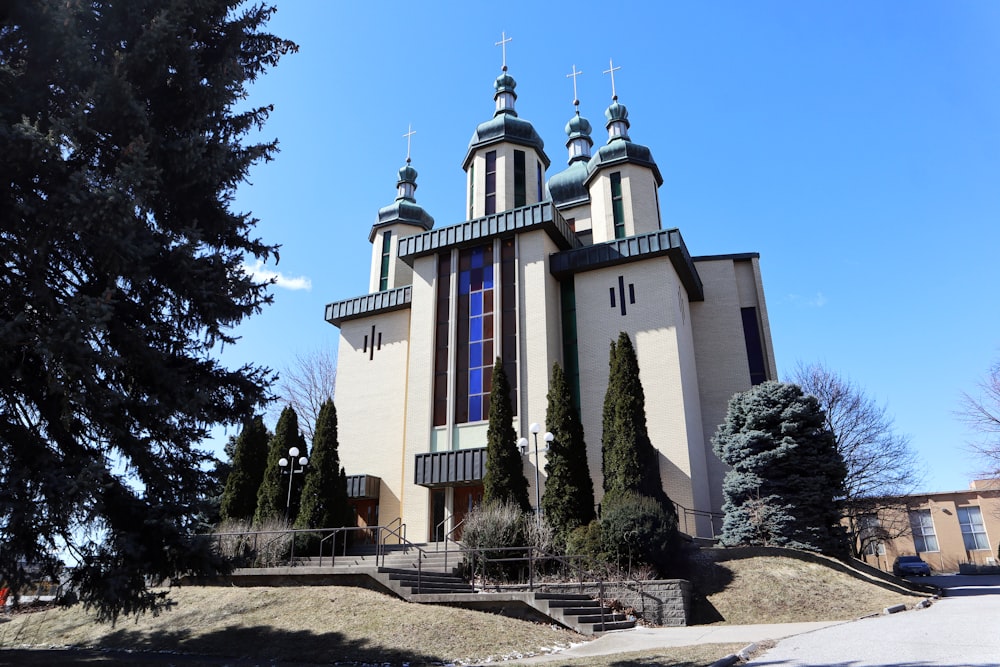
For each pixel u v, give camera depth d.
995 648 8.96
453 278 29.41
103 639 14.78
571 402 22.48
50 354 7.79
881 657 8.87
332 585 16.25
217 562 9.66
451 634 12.64
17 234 8.67
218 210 10.90
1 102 8.84
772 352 30.27
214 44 11.40
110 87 9.05
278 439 26.20
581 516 20.78
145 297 10.18
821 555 20.14
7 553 7.82
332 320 34.00
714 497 27.83
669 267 27.00
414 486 26.92
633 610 16.09
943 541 49.28
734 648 10.65
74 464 8.34
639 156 32.97
